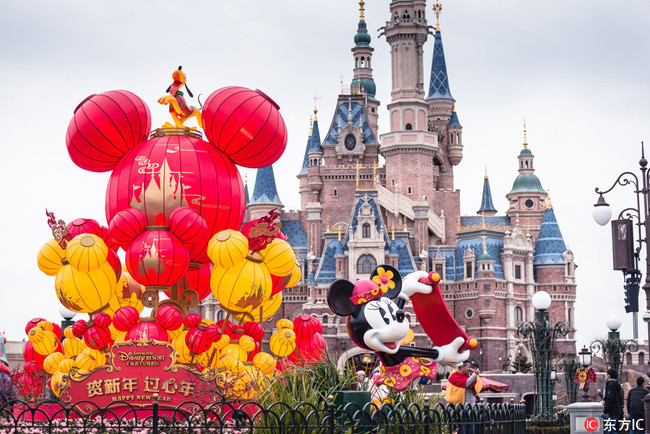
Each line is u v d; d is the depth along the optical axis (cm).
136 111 2097
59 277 2022
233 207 2117
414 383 2153
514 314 12738
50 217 2070
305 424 1447
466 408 1691
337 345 11631
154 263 1953
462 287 12644
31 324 2255
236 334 2158
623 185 2825
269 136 2131
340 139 14650
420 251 13175
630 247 2784
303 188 16188
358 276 12306
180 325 1972
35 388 2217
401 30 14388
